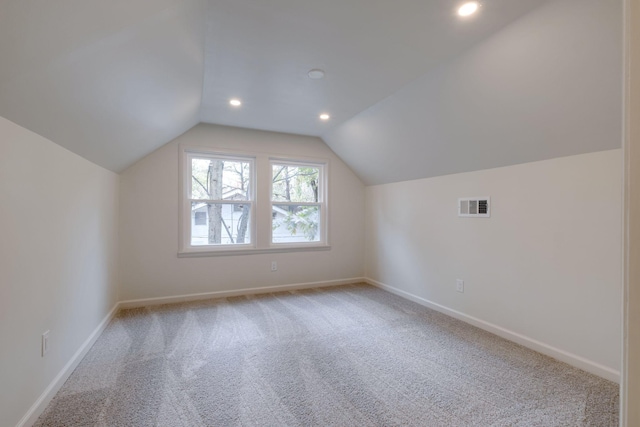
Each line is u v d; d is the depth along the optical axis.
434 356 2.35
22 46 1.04
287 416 1.68
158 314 3.22
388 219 4.25
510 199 2.64
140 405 1.75
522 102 2.12
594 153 2.08
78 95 1.56
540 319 2.41
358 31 1.88
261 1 1.62
